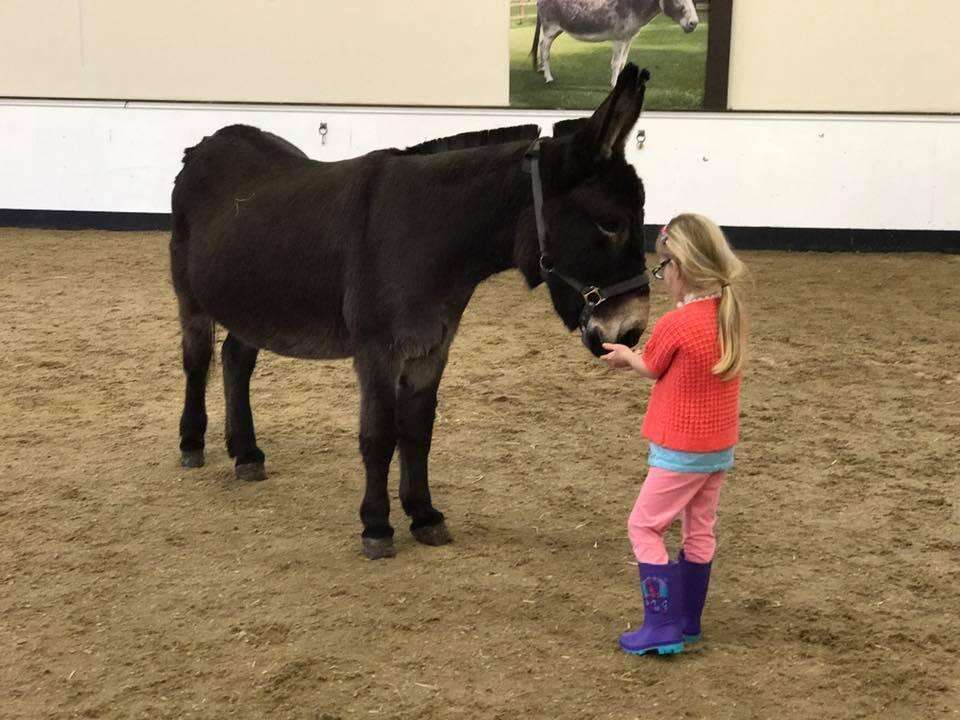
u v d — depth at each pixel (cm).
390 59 1155
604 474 500
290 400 613
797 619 358
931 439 548
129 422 571
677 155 1130
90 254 1055
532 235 355
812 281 959
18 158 1193
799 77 1109
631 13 1105
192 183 482
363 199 390
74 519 441
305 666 324
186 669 324
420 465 413
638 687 314
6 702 306
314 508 456
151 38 1165
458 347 741
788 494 474
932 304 867
